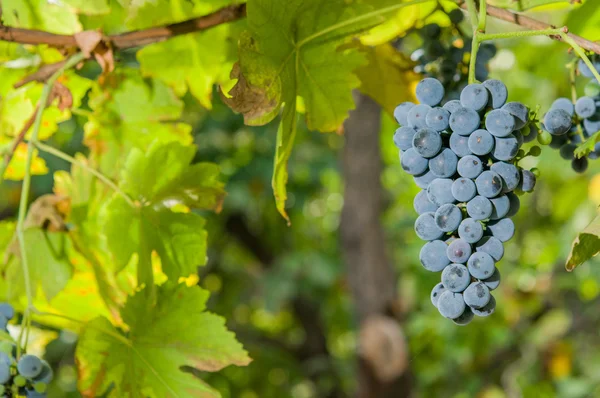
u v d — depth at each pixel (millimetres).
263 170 2775
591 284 2801
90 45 1074
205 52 1181
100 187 1178
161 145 1118
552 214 2875
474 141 856
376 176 2303
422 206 888
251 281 3520
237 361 1056
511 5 1038
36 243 1149
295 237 3596
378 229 2328
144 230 1115
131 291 1161
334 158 2988
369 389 2311
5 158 1099
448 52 1068
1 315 1034
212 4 1148
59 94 1101
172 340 1062
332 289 3479
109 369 1044
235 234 3195
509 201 874
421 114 888
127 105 1199
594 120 972
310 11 992
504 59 2029
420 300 3049
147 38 1091
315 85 1053
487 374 3064
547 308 3102
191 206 1122
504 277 3070
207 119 2639
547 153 1979
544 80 2221
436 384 3070
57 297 1171
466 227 856
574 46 890
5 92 1207
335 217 3783
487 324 2873
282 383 3443
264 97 955
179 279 1115
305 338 3479
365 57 1070
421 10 1066
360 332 2344
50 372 992
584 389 2756
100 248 1165
